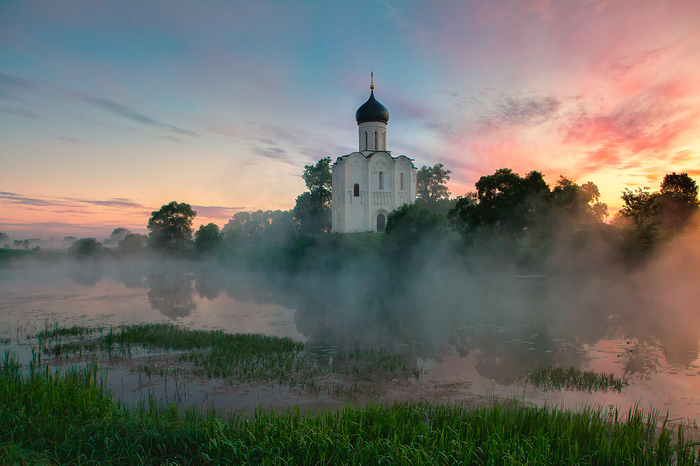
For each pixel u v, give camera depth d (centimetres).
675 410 1038
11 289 3981
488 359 1519
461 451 732
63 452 743
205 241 8075
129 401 1094
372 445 730
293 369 1390
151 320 2364
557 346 1697
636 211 4181
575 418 861
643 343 1736
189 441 778
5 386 966
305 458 720
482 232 4353
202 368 1394
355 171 6588
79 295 3525
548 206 4094
